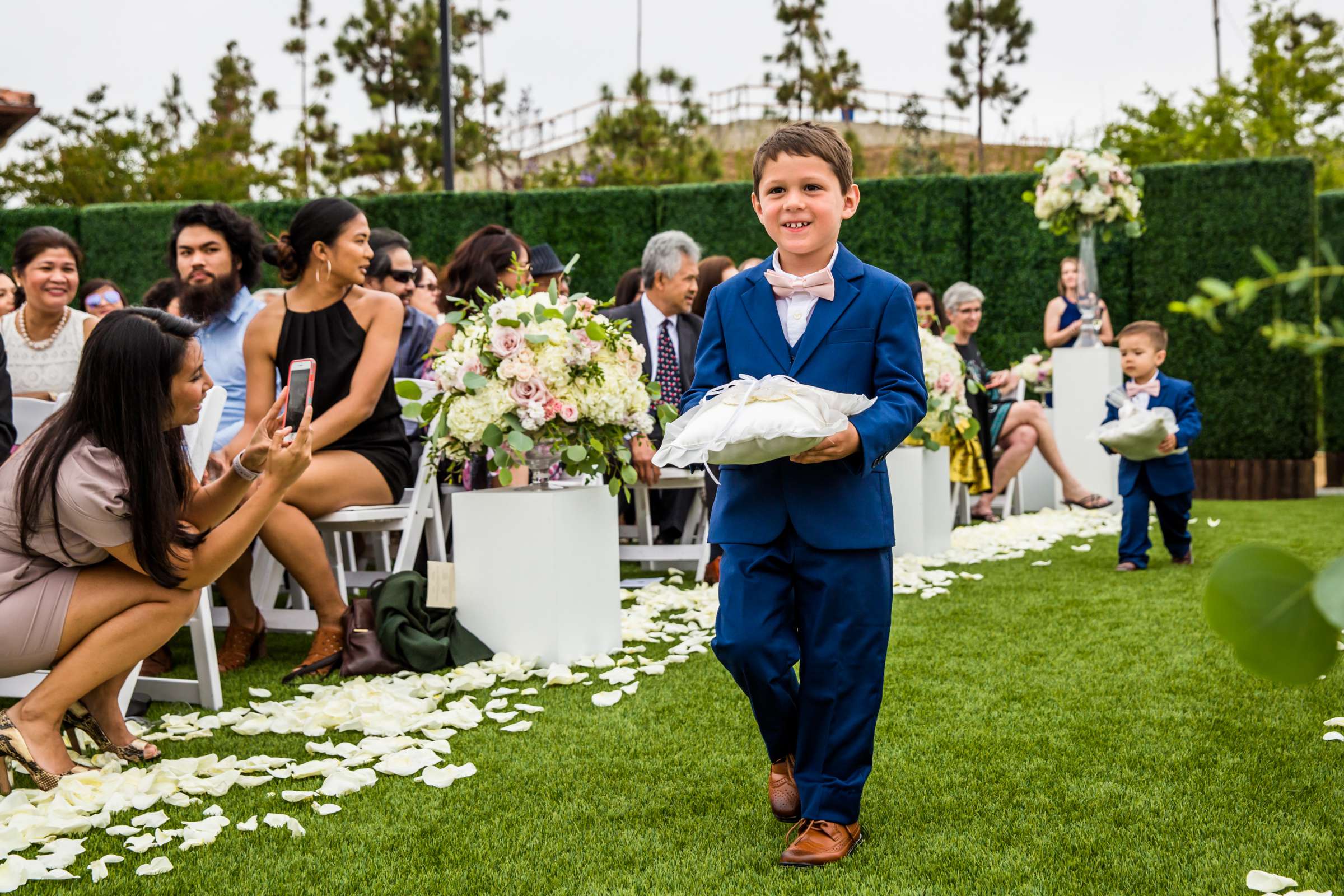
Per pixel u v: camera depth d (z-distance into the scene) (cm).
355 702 312
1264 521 712
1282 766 245
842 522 206
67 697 262
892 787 243
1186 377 945
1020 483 786
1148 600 447
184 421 267
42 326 443
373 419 410
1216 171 935
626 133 2097
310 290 408
